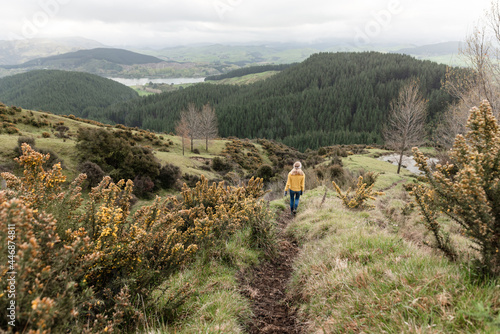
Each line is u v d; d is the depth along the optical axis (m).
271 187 15.94
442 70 145.75
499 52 8.29
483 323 1.61
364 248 3.58
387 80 169.25
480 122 2.06
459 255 2.55
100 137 16.03
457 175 2.12
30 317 1.30
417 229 5.30
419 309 1.93
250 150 56.44
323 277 3.08
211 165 36.44
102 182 2.71
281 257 4.75
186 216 4.91
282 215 7.67
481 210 1.94
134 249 2.35
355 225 5.09
